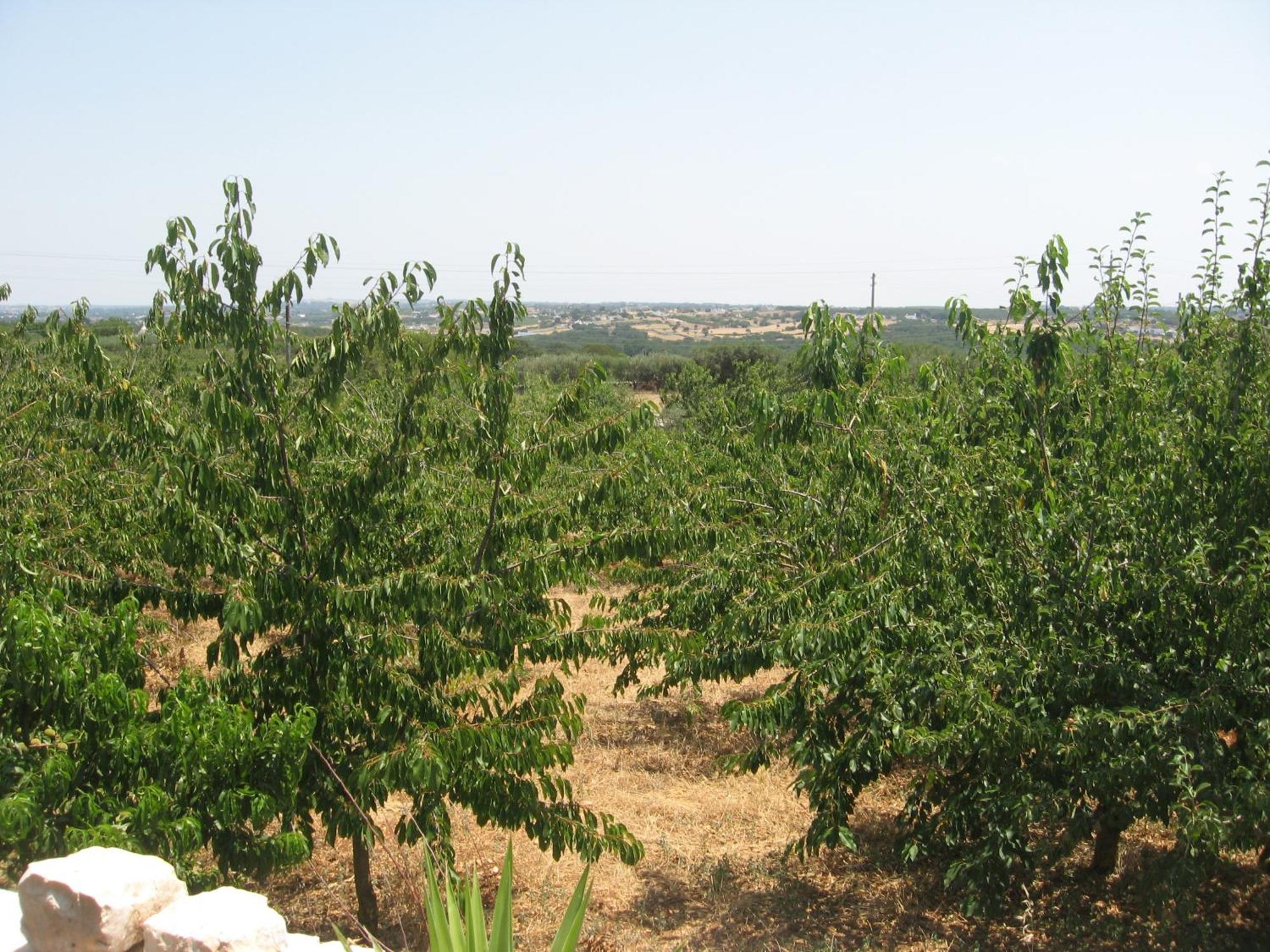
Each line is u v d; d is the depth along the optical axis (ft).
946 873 21.99
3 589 17.07
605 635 21.40
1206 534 18.99
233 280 18.51
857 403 24.52
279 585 18.40
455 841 27.17
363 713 19.61
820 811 22.08
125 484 26.35
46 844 13.92
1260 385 20.33
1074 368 25.32
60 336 18.01
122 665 15.88
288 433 19.58
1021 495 20.24
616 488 20.83
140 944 11.00
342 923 22.61
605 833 21.06
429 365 19.13
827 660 20.89
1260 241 20.84
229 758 15.65
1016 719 17.69
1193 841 16.10
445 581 18.74
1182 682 18.42
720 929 21.81
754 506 31.17
